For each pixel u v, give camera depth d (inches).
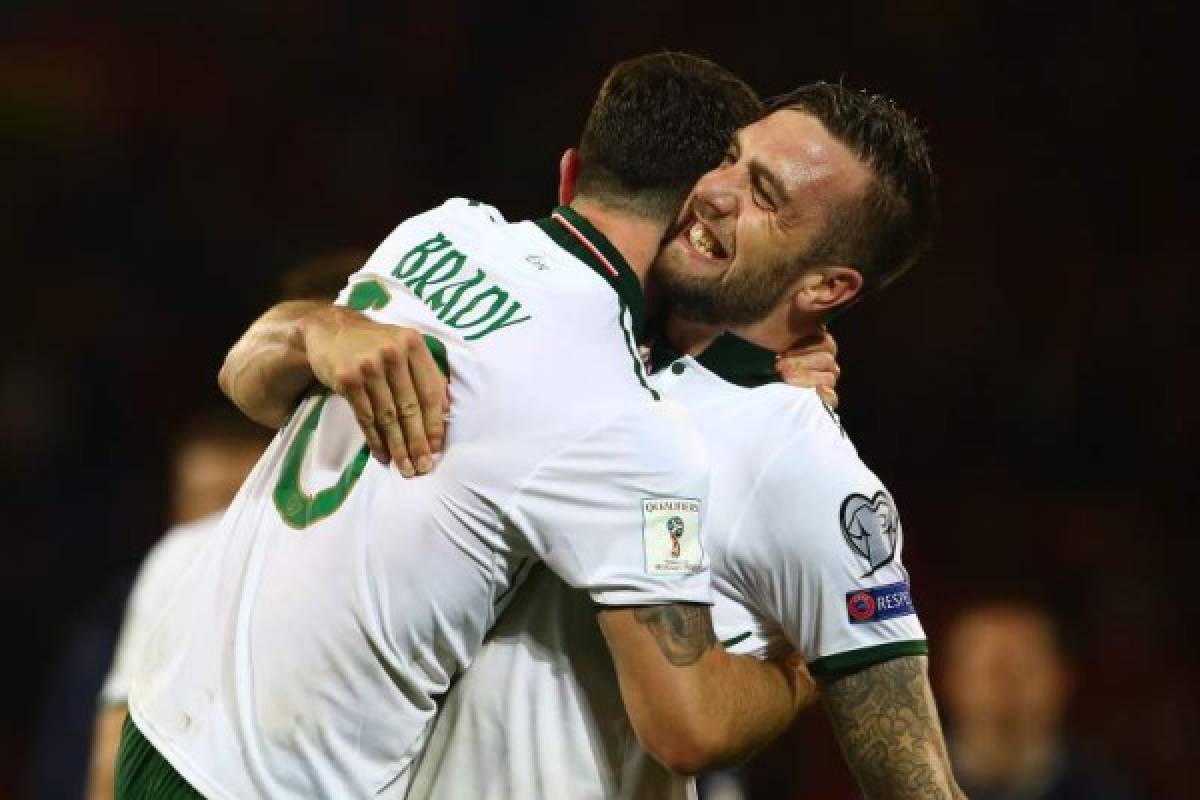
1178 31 1669.5
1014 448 1489.9
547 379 384.8
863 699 421.1
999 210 1640.0
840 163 425.1
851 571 418.6
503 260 407.2
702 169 419.8
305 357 411.5
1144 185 1643.7
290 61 1756.9
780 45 1699.1
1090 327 1553.9
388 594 385.7
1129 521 1422.2
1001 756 810.2
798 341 446.3
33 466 1513.3
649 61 431.2
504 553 390.3
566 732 410.9
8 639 1411.2
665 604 382.9
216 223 1686.8
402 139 1717.5
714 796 767.7
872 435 1494.8
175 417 1582.2
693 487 389.1
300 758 388.8
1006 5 1695.4
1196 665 1290.6
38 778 774.5
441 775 412.2
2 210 1675.7
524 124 1699.1
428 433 384.5
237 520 422.3
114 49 1752.0
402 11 1756.9
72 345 1604.3
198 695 399.5
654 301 440.1
